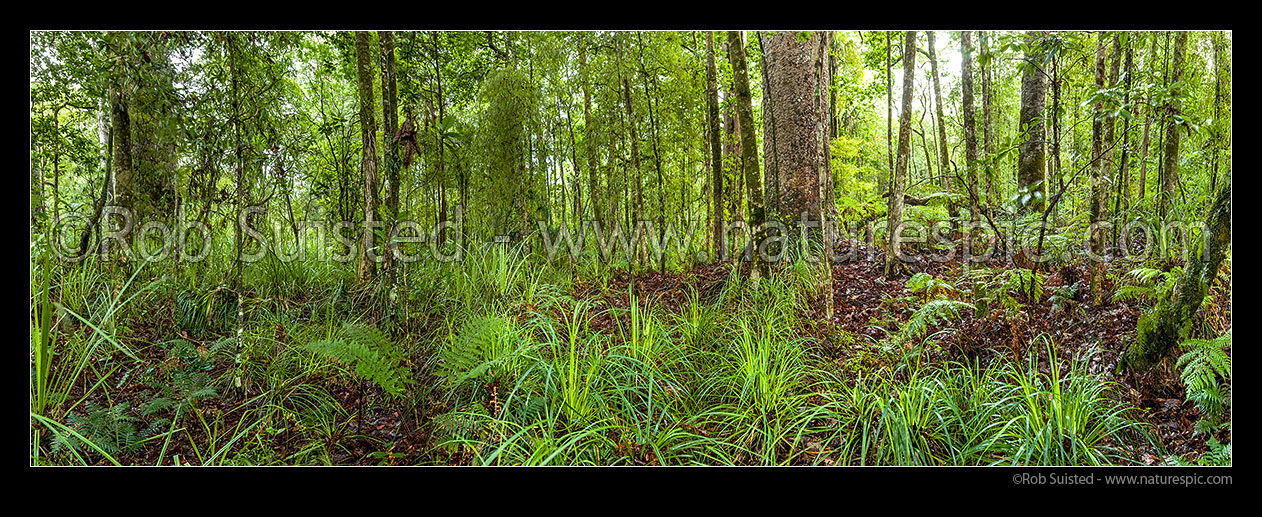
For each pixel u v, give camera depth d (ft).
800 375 11.34
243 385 11.16
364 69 15.08
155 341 12.92
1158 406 9.38
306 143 19.74
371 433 10.07
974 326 12.56
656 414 10.34
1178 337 9.25
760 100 35.58
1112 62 15.70
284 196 22.20
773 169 21.80
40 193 15.33
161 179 16.26
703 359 12.36
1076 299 13.39
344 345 9.41
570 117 22.66
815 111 22.07
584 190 27.53
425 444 9.50
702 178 28.07
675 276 19.88
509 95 20.13
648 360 11.39
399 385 10.26
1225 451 7.75
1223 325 10.53
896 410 9.30
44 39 14.39
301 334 13.08
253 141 14.29
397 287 13.17
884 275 18.39
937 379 9.87
